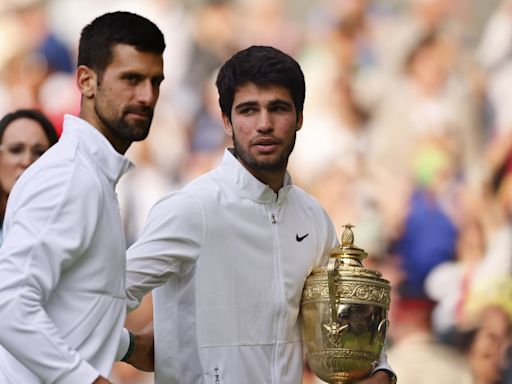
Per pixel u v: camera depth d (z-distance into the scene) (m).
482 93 35.22
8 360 12.39
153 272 13.82
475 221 34.16
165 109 35.06
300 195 15.12
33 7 35.97
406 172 34.66
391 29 35.69
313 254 14.84
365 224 34.34
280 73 13.99
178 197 14.16
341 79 35.44
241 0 35.94
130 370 31.70
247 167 14.44
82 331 12.06
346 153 34.91
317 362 14.58
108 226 12.24
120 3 36.00
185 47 35.56
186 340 14.13
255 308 14.23
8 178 17.81
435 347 33.03
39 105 35.78
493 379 32.75
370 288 14.41
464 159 34.78
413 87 35.31
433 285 33.53
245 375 14.09
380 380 14.85
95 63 12.60
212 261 14.12
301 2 36.03
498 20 35.53
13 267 11.60
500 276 33.47
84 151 12.30
